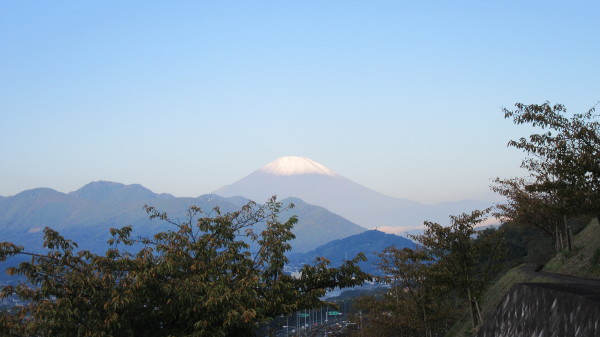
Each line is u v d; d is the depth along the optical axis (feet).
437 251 90.63
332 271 62.03
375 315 137.39
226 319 49.83
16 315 46.93
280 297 56.95
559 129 65.77
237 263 58.44
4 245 48.29
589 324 12.93
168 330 52.49
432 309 112.47
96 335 46.29
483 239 90.22
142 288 49.03
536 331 15.60
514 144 67.72
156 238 59.16
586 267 101.55
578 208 67.36
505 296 18.98
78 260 51.34
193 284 51.03
